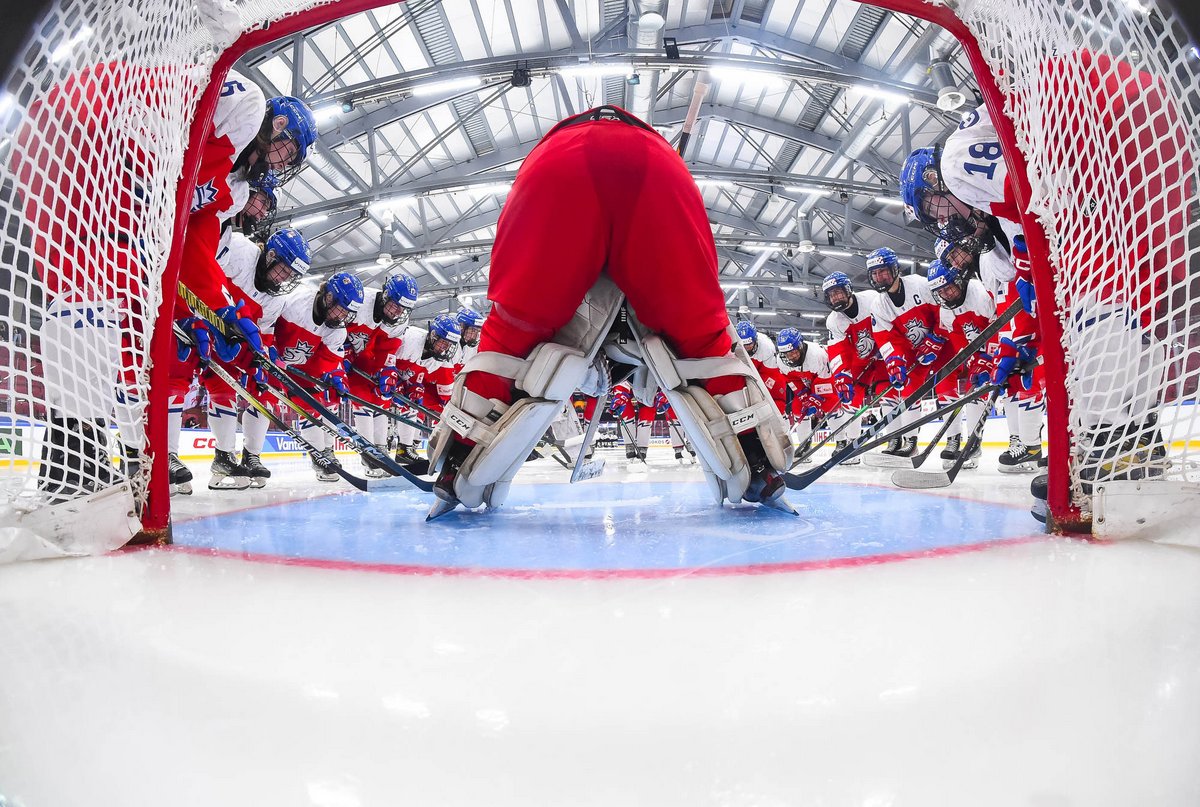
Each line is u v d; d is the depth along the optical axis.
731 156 19.89
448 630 0.85
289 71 12.61
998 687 0.61
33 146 1.65
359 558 1.46
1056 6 1.61
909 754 0.50
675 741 0.53
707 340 2.29
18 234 1.46
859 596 1.01
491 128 17.09
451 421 2.29
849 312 7.02
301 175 15.94
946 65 12.45
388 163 17.14
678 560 1.39
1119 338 1.61
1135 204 1.75
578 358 2.22
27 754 0.52
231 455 4.47
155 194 1.63
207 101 1.81
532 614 0.93
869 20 13.13
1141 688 0.61
